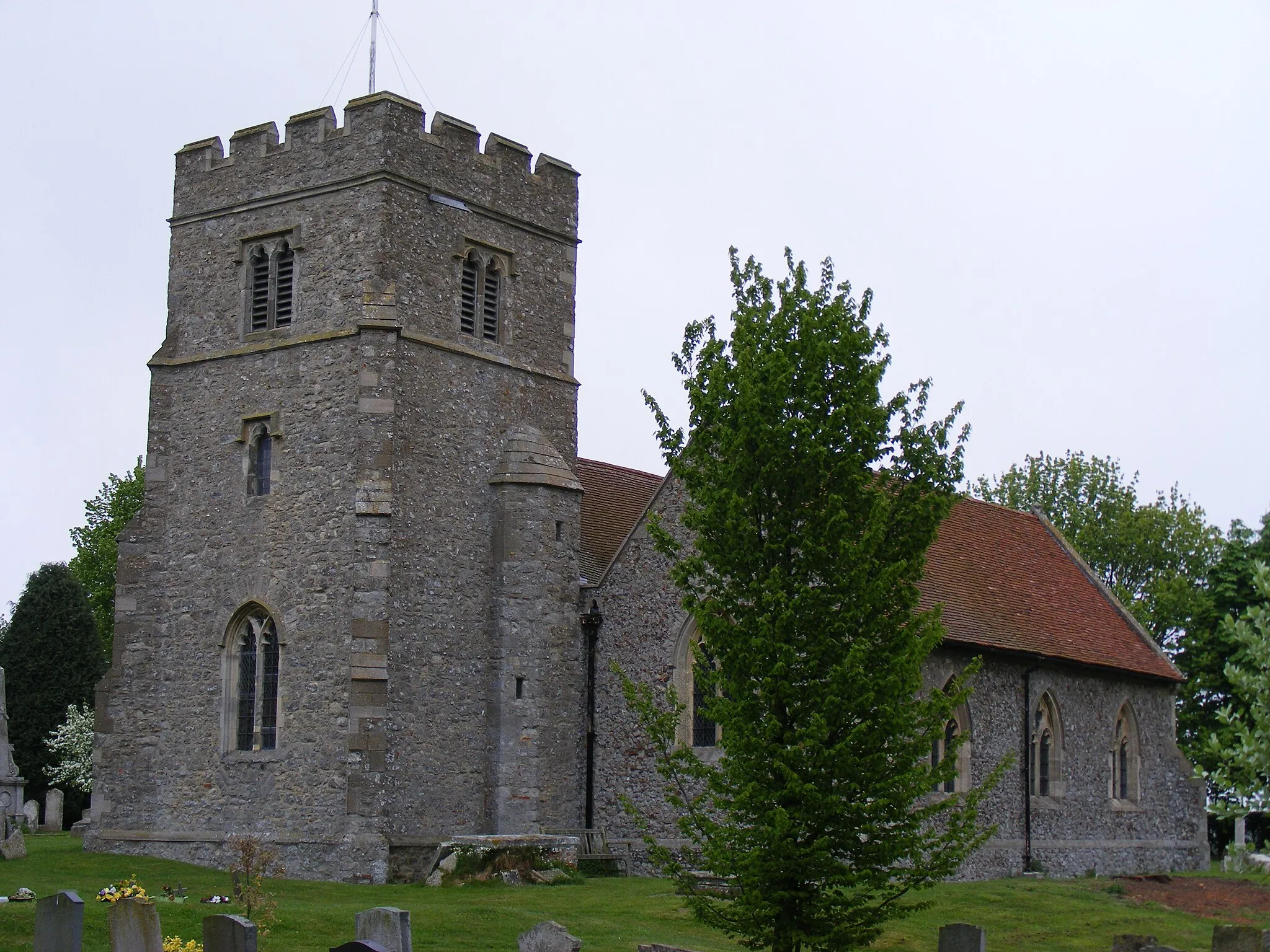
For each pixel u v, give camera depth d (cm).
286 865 3503
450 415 3750
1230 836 5594
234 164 3884
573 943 2069
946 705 2230
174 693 3778
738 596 2264
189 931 2531
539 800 3719
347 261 3681
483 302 3891
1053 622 4359
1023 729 4041
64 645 6172
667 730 2320
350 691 3491
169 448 3891
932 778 2194
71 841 4456
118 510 7125
